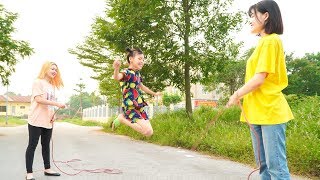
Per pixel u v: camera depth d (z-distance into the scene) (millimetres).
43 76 6734
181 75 18844
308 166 7820
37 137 6652
